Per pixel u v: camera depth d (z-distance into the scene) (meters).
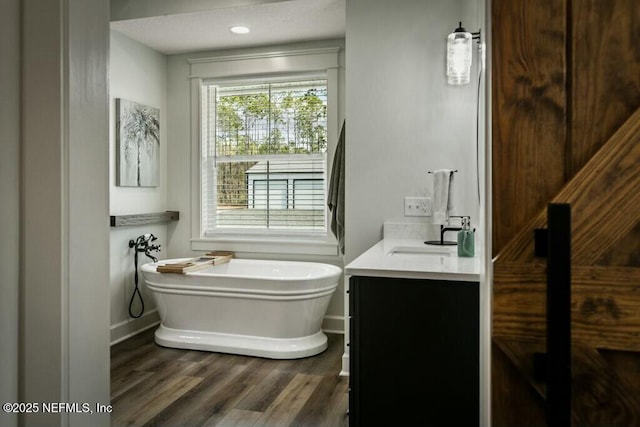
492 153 0.68
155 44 3.86
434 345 1.58
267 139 3.99
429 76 2.80
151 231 3.95
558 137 0.65
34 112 0.93
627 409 0.61
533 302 0.66
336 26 3.47
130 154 3.67
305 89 3.89
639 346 0.61
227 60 3.99
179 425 2.18
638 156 0.62
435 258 1.96
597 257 0.62
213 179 4.14
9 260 0.92
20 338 0.94
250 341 3.21
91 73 1.00
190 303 3.33
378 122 2.89
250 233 4.02
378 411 1.62
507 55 0.66
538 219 0.65
